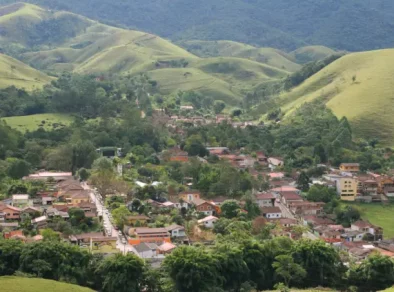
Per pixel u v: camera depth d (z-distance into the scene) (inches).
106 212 6663.4
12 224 5974.4
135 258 4507.9
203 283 4387.3
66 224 5915.4
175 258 4471.0
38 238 5433.1
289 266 4761.3
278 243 5128.0
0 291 3843.5
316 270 4894.2
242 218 6515.8
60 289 4018.2
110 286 4367.6
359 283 4879.4
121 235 5949.8
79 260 4613.7
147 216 6491.1
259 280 4790.8
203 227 6358.3
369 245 6122.1
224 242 5093.5
